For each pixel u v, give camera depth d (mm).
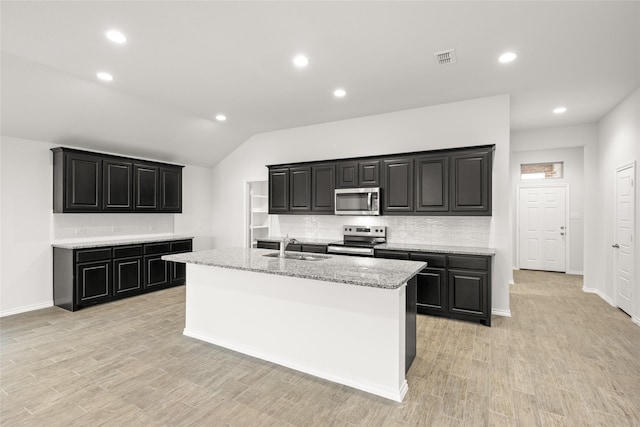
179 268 5453
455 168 3969
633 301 3836
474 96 4043
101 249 4371
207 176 6539
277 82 3592
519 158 6953
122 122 4426
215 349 2990
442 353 2898
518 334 3342
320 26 2500
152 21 2414
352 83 3625
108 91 3797
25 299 4078
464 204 3916
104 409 2084
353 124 4984
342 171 4738
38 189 4188
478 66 3205
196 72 3318
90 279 4238
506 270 3957
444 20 2428
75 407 2104
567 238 6570
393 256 4078
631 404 2143
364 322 2324
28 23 2420
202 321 3197
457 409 2092
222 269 3051
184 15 2340
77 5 2205
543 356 2840
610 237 4555
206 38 2662
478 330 3445
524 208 6930
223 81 3555
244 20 2412
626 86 3754
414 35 2637
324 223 5312
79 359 2779
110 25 2463
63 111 3863
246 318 2900
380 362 2264
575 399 2199
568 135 5430
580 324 3650
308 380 2455
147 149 5238
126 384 2385
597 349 2984
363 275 2291
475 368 2625
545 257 6781
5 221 3932
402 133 4605
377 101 4219
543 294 4984
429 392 2285
